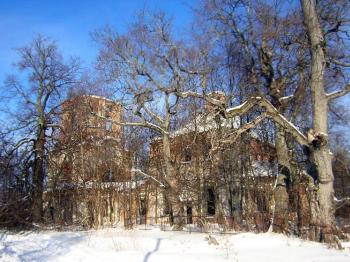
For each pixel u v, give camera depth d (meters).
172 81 26.92
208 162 29.28
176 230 24.28
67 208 30.62
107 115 32.97
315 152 19.62
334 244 15.92
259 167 29.12
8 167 28.58
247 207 26.72
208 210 31.75
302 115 25.84
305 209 22.19
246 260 12.59
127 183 29.89
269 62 24.08
